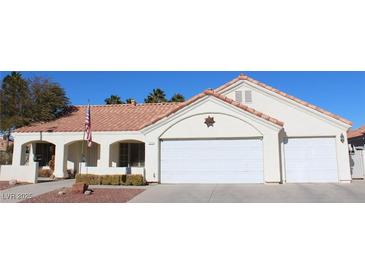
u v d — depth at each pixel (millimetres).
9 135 34094
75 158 25297
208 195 13969
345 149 18562
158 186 17297
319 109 18953
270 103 19859
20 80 30594
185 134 18688
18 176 19672
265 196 13562
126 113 26672
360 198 12961
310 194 14000
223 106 18422
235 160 18156
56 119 27250
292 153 19109
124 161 24734
